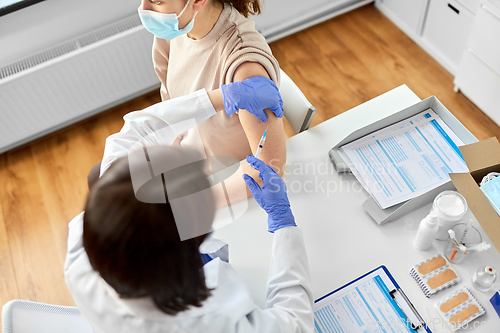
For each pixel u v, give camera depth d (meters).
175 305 0.69
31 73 2.05
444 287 1.05
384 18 2.78
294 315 0.88
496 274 1.06
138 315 0.72
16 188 2.28
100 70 2.23
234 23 1.13
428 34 2.51
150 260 0.62
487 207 1.02
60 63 2.08
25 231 2.14
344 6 2.79
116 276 0.64
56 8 2.05
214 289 0.81
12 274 2.02
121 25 2.23
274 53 2.70
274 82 1.17
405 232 1.16
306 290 0.96
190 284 0.68
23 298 1.94
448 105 2.37
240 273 1.11
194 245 0.66
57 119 2.35
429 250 1.12
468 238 1.06
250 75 1.11
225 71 1.14
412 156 1.24
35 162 2.36
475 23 2.01
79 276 0.76
